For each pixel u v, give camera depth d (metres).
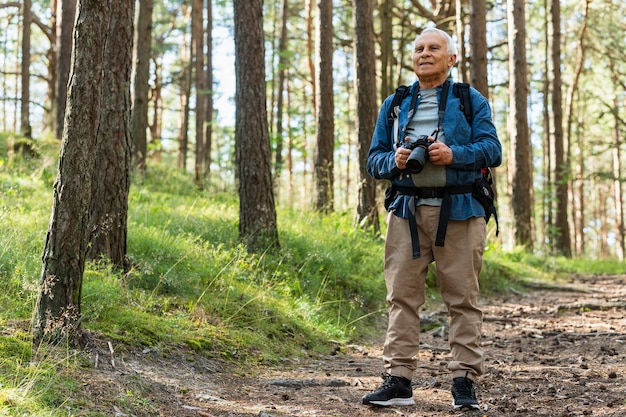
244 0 7.31
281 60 20.23
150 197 10.45
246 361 4.61
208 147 20.98
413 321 3.50
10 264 4.59
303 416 3.37
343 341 5.84
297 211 11.41
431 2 21.02
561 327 7.09
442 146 3.21
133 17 5.57
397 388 3.48
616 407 3.53
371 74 10.34
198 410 3.36
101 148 5.30
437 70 3.43
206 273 5.88
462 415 3.36
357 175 10.25
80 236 3.62
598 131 31.06
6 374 3.03
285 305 5.94
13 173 10.51
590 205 46.41
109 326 4.19
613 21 23.36
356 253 8.59
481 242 3.40
